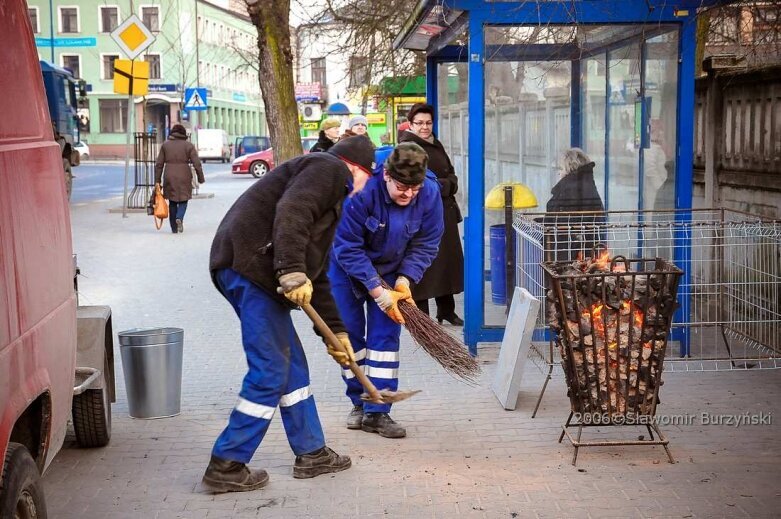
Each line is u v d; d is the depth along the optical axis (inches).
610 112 325.7
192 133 2492.6
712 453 216.4
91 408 220.5
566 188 327.3
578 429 227.5
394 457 218.1
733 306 288.4
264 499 193.9
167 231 720.3
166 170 700.7
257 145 2130.9
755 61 364.5
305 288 186.4
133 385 251.6
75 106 1162.6
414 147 218.7
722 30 410.0
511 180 321.7
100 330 220.8
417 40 423.8
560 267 220.1
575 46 318.7
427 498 192.7
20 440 147.6
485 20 304.5
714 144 383.2
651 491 194.2
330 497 194.4
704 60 385.7
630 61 318.0
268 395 196.5
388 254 229.3
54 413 152.9
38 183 151.8
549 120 323.6
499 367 269.1
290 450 225.8
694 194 415.5
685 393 264.5
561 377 283.6
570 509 185.9
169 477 207.5
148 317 395.9
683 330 296.4
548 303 221.9
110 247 623.5
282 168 197.5
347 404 264.2
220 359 322.0
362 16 609.9
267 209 194.7
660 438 212.1
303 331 366.3
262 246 193.3
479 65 307.9
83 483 204.2
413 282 233.8
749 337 285.3
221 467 197.0
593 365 212.1
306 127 1507.1
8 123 141.4
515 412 251.8
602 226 290.8
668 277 209.8
